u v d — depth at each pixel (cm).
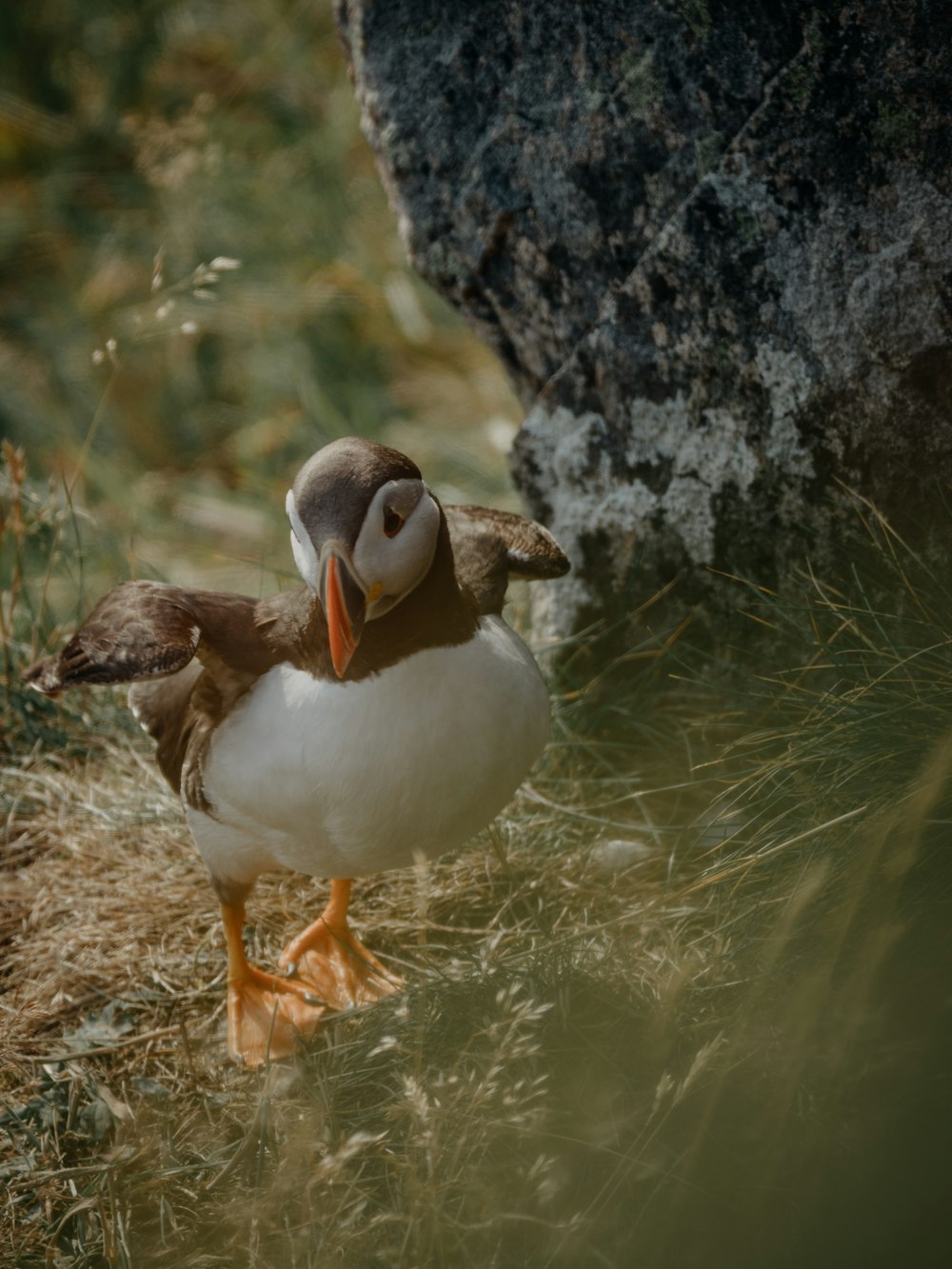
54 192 1096
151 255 1047
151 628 395
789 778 472
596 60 510
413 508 367
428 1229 354
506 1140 379
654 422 532
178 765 451
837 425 496
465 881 515
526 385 584
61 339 1012
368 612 367
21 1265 393
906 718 449
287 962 488
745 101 488
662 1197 356
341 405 965
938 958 390
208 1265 375
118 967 493
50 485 666
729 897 447
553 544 470
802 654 526
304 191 1058
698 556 541
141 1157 413
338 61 1116
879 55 467
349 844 406
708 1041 396
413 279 1014
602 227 525
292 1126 409
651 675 562
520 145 532
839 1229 327
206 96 1069
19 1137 432
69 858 546
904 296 473
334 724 386
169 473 959
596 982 427
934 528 493
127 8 1149
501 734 402
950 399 477
